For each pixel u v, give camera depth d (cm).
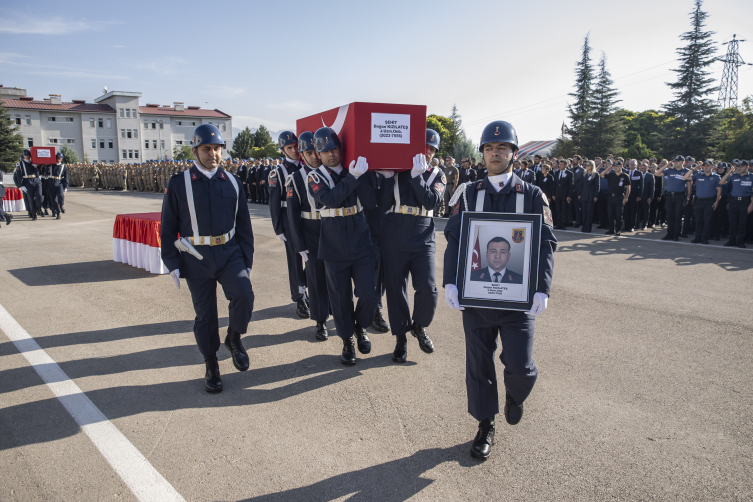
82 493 236
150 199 2195
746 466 260
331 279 396
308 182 389
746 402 332
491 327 271
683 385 358
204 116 7175
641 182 1232
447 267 265
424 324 413
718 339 454
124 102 6556
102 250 903
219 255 349
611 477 251
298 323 507
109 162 6588
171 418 309
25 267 753
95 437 286
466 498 236
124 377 370
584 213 1212
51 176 1383
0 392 342
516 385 261
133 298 586
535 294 251
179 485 243
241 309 351
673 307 554
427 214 402
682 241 1070
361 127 362
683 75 4453
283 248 943
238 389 352
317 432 295
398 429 298
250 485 244
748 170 978
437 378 372
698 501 232
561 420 309
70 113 6303
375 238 465
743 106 3516
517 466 261
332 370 388
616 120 4938
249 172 2077
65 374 373
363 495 238
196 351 425
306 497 236
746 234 1087
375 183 404
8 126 4975
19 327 479
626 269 759
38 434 288
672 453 272
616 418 311
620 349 429
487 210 268
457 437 290
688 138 4353
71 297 588
